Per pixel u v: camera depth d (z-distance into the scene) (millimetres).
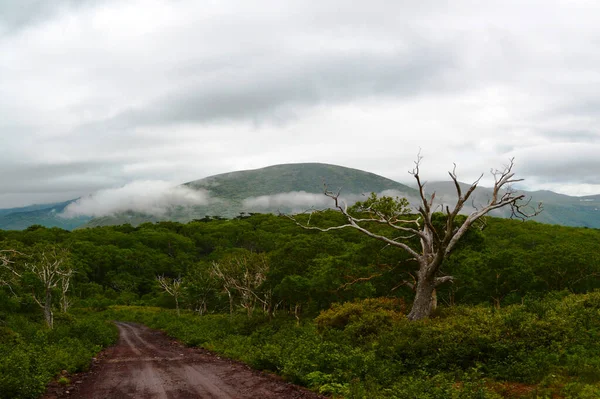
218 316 61188
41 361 15352
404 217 32969
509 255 36062
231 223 182625
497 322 15352
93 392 12742
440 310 22875
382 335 16922
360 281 32750
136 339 38375
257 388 12352
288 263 39062
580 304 18797
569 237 77750
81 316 72875
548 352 12719
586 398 8812
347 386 11227
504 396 10141
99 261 117500
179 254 140000
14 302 48031
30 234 133625
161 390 12727
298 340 19453
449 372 12641
